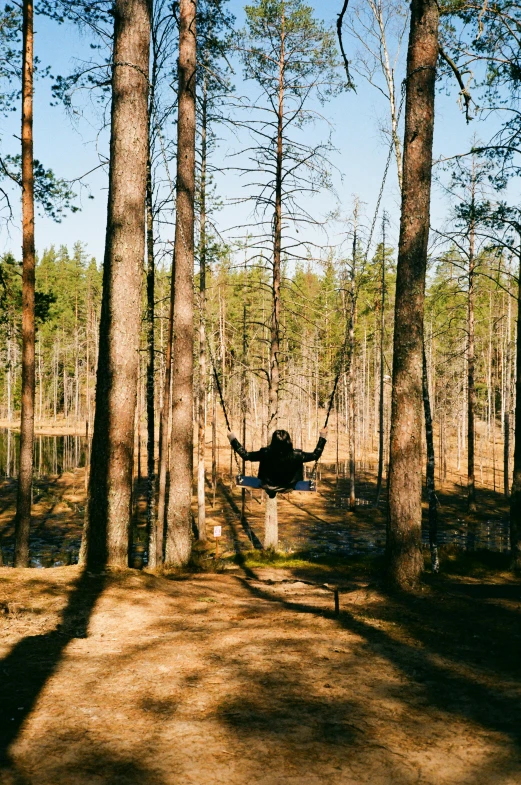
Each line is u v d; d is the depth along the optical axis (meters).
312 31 19.08
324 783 4.02
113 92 11.04
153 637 7.37
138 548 24.88
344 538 28.64
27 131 14.23
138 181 11.03
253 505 38.59
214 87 18.83
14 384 89.81
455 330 41.56
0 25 14.30
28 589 8.98
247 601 10.30
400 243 10.95
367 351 67.38
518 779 4.14
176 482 16.09
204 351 24.73
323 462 59.56
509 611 9.17
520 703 5.53
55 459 57.97
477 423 67.38
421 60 10.79
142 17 10.99
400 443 10.69
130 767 4.13
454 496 42.12
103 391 10.93
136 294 11.05
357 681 5.93
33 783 3.90
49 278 84.56
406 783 4.06
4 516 32.03
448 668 6.45
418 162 10.81
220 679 5.86
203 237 20.86
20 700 5.23
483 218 15.20
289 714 5.07
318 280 50.81
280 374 23.56
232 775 4.07
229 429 6.68
